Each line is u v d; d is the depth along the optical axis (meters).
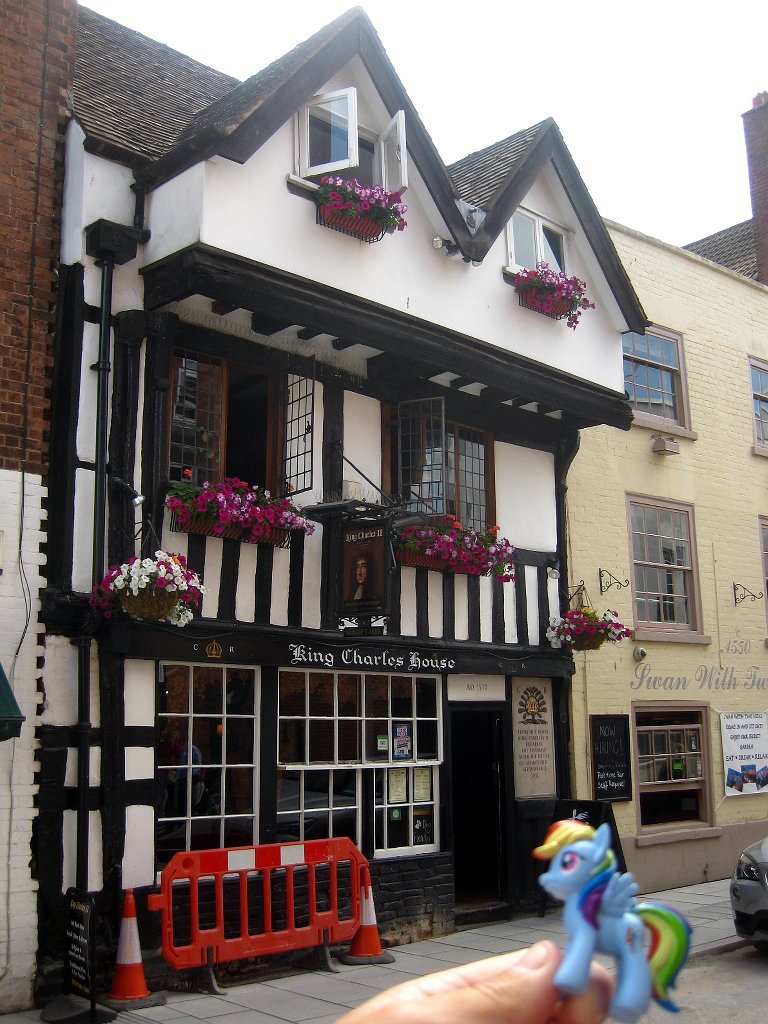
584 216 11.41
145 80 11.16
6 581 7.24
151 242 8.28
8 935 6.83
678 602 13.48
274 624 8.71
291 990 7.44
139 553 7.85
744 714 13.89
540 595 11.37
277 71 8.96
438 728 10.13
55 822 7.20
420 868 9.55
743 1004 7.27
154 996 6.99
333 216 8.62
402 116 9.01
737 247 19.97
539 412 11.70
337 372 9.77
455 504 10.61
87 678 7.41
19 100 8.02
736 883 8.84
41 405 7.70
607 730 11.98
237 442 9.08
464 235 9.68
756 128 18.94
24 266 7.81
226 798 8.29
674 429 13.82
